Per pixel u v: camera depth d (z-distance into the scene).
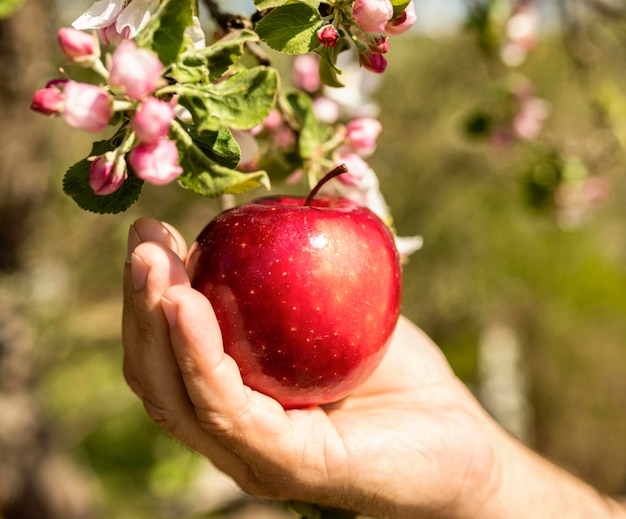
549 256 5.68
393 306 1.09
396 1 1.01
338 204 1.15
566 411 5.88
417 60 5.22
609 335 5.76
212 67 0.89
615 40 3.78
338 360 1.04
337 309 1.01
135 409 5.88
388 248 1.09
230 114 0.85
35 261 3.55
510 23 2.64
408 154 5.30
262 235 1.01
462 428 1.39
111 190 0.83
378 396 1.46
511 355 6.39
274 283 1.00
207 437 1.11
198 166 0.85
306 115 1.32
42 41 2.71
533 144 2.61
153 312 0.97
